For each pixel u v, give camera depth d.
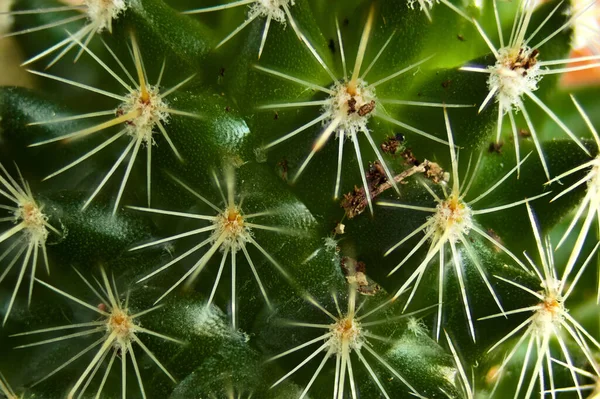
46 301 0.10
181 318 0.10
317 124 0.10
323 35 0.10
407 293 0.10
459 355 0.10
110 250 0.10
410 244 0.10
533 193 0.10
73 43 0.10
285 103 0.10
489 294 0.10
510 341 0.10
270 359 0.10
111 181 0.10
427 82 0.10
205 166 0.10
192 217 0.10
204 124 0.10
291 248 0.10
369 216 0.10
